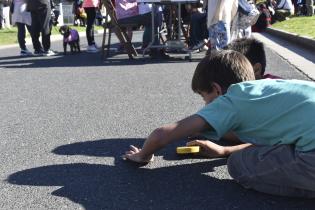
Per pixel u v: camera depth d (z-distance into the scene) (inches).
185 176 110.6
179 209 93.7
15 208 95.3
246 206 94.7
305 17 726.5
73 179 109.3
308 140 93.6
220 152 121.8
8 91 222.7
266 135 99.1
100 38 632.4
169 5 354.3
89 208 94.6
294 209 93.4
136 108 179.9
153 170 114.4
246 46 126.5
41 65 319.3
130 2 337.1
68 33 397.1
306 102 96.3
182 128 102.7
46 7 387.2
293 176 95.0
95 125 156.6
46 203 97.1
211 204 95.8
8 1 787.4
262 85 101.0
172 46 328.2
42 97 206.1
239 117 99.2
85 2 401.1
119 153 127.6
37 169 116.3
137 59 338.3
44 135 146.2
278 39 492.1
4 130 152.9
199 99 193.2
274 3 739.4
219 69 105.8
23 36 397.4
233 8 240.4
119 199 98.4
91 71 282.4
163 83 232.7
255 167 99.6
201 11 355.6
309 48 369.1
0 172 114.6
